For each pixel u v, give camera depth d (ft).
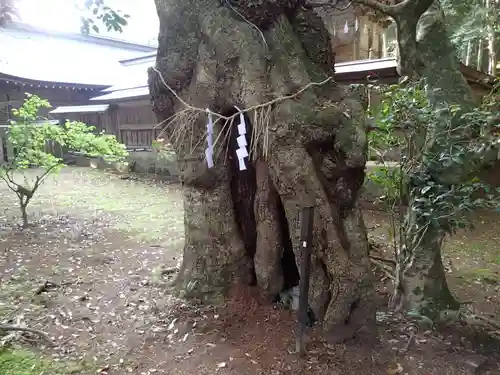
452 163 9.68
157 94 11.97
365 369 9.08
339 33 32.19
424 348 9.83
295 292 11.51
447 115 10.11
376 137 11.48
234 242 12.01
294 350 9.70
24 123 21.97
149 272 15.47
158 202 29.45
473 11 29.94
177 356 9.82
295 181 9.70
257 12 10.32
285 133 9.61
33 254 17.71
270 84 10.07
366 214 23.17
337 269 9.74
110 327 11.27
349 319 9.98
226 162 11.60
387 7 10.80
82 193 32.63
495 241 19.21
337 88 11.01
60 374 9.18
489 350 9.91
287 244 11.63
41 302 12.83
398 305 11.69
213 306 11.80
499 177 18.01
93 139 24.04
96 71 55.62
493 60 30.71
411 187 10.93
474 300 13.26
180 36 11.43
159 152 38.14
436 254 11.14
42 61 52.60
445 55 10.77
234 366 9.31
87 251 18.25
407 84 11.57
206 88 10.89
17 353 9.98
